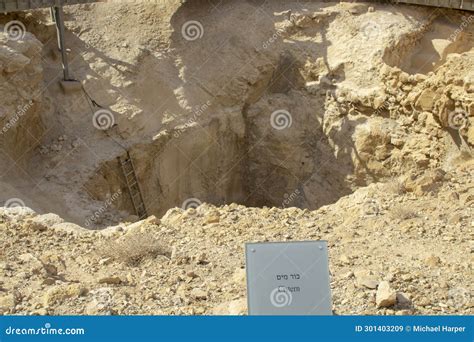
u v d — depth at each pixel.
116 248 10.27
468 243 10.87
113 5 26.62
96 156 22.25
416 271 9.52
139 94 24.44
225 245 10.92
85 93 23.73
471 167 15.14
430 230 11.47
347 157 24.20
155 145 23.53
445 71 20.77
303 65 25.89
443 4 25.52
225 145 25.67
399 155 22.52
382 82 23.41
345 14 26.39
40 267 9.38
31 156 21.91
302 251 7.20
